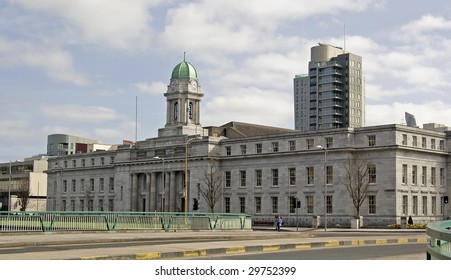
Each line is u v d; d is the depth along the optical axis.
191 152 109.00
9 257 23.45
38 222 42.78
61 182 144.38
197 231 53.19
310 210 92.50
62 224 44.16
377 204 86.06
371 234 57.78
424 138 90.81
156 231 50.44
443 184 93.06
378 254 28.61
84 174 138.38
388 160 85.44
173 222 52.62
